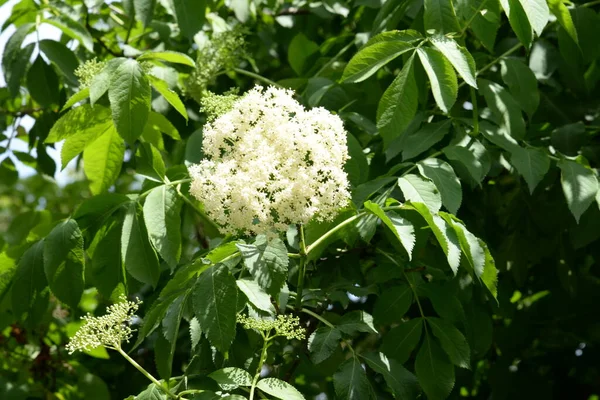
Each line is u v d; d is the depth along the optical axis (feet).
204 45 6.05
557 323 6.27
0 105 6.69
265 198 4.44
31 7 5.98
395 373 4.75
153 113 5.27
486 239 5.77
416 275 5.17
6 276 5.10
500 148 5.51
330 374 5.28
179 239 4.91
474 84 4.66
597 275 6.31
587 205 5.07
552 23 5.98
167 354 4.55
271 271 4.42
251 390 4.45
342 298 5.03
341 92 5.70
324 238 4.71
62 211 7.78
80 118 5.09
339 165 4.55
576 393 6.51
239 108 4.55
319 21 6.98
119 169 5.26
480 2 5.05
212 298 4.39
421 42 4.77
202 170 4.60
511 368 6.44
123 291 4.99
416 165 5.00
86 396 6.15
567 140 5.57
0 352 6.19
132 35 6.61
